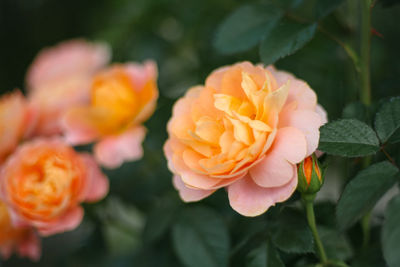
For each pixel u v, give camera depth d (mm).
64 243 704
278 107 342
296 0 405
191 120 362
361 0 374
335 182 532
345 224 332
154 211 460
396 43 492
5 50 899
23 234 468
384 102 367
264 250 378
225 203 450
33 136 495
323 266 376
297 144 338
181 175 349
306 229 372
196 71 529
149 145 462
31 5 860
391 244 312
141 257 486
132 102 458
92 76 540
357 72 384
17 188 431
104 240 515
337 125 344
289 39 375
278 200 342
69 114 453
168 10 582
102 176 454
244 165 343
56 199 429
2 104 492
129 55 574
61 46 584
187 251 425
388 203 318
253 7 407
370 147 342
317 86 480
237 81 356
